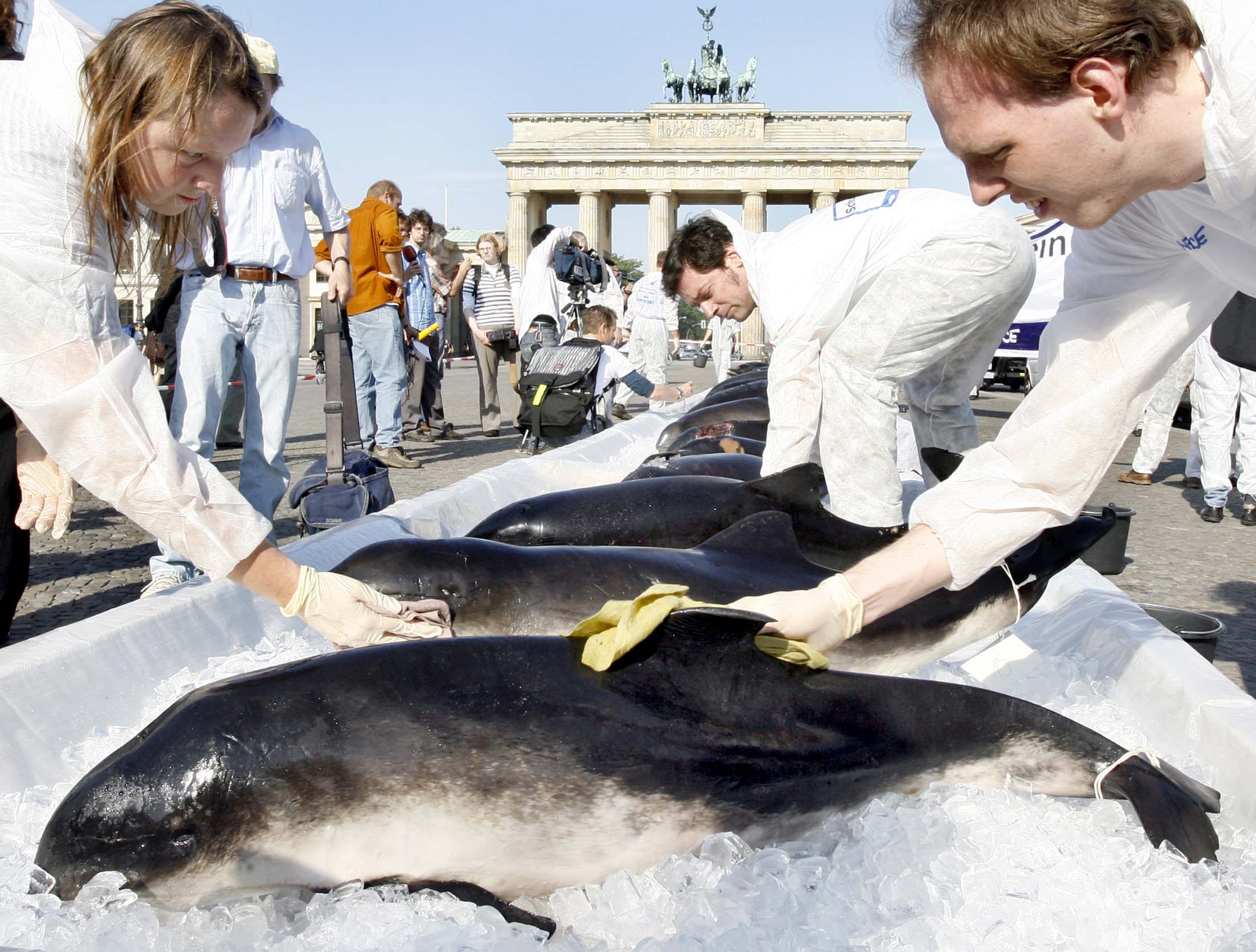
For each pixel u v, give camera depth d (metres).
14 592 4.70
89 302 2.80
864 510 5.21
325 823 2.64
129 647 3.96
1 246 2.70
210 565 2.99
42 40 2.85
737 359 49.78
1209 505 9.89
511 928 2.59
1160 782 3.02
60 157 2.79
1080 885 2.70
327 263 10.90
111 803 2.53
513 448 13.36
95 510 9.19
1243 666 5.38
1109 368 2.93
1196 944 2.54
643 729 2.80
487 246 14.65
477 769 2.71
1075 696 4.23
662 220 76.19
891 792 3.03
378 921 2.54
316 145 6.72
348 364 7.07
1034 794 3.12
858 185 74.38
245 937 2.51
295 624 4.93
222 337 6.22
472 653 2.85
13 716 3.43
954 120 2.34
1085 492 2.96
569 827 2.79
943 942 2.52
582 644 2.96
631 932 2.64
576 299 15.23
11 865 2.79
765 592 3.92
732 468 6.52
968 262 4.96
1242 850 2.98
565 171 76.31
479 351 14.80
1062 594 5.21
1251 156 2.18
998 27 2.17
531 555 3.99
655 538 5.07
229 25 2.78
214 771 2.56
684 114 74.62
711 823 2.88
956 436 6.16
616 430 10.72
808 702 2.97
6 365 2.75
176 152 2.76
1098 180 2.31
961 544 2.94
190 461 2.96
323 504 6.48
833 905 2.65
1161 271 2.90
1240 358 3.22
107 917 2.45
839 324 5.23
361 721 2.67
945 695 3.08
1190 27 2.15
